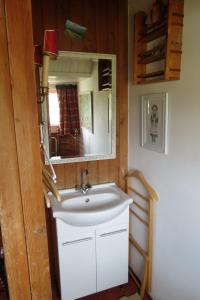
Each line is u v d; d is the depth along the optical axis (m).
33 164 0.83
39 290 0.94
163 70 1.42
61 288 1.76
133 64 1.69
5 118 0.77
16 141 0.80
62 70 1.73
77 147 1.88
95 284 1.85
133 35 1.70
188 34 1.24
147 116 1.67
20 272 0.90
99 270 1.83
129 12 1.80
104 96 1.88
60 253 1.68
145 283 1.86
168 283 1.63
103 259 1.82
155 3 1.42
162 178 1.58
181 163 1.38
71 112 1.80
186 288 1.44
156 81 1.47
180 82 1.33
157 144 1.58
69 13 1.68
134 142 1.93
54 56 1.23
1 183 0.81
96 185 2.03
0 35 0.72
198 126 1.22
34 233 0.89
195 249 1.33
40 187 0.86
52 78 1.71
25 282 0.92
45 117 1.73
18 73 0.76
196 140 1.25
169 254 1.58
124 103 1.97
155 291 1.81
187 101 1.29
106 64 1.83
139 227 1.97
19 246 0.88
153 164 1.67
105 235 1.78
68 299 1.80
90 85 1.82
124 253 1.88
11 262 0.88
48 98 1.72
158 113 1.54
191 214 1.33
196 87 1.21
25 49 0.75
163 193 1.58
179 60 1.30
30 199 0.85
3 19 0.72
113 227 1.78
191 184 1.31
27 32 0.75
